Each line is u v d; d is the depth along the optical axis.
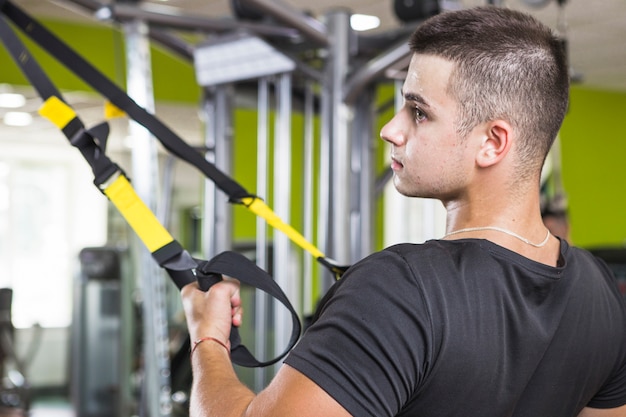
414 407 0.98
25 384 5.88
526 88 1.01
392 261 0.97
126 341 5.77
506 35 1.02
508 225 1.05
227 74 3.23
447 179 1.04
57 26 6.15
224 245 3.37
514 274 1.02
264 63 3.09
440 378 0.96
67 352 8.38
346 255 2.99
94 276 5.79
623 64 7.86
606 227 9.09
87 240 9.89
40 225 9.74
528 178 1.05
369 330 0.93
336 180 2.99
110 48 6.34
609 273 1.22
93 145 1.22
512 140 1.02
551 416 1.10
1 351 5.84
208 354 1.07
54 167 9.80
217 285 1.12
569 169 8.89
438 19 1.05
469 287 0.98
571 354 1.09
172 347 5.33
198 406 1.01
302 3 5.64
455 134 1.03
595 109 9.09
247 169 7.11
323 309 1.01
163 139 1.37
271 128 6.36
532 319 1.03
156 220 1.17
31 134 8.91
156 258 1.16
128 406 5.76
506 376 1.01
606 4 5.79
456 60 1.02
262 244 3.16
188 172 8.65
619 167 9.20
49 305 9.76
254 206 1.31
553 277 1.05
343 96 2.98
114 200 1.19
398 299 0.94
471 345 0.96
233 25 3.11
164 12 2.96
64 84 6.02
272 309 3.91
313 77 3.05
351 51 3.03
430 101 1.03
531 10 5.90
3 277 9.52
